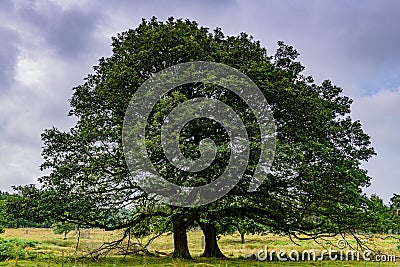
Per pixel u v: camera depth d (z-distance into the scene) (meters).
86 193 17.69
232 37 19.39
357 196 17.62
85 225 18.25
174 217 17.78
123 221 18.55
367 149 19.70
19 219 18.55
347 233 20.09
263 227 21.28
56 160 18.59
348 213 18.36
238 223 21.78
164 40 17.58
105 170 17.64
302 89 18.27
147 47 17.66
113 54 20.16
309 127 17.88
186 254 19.09
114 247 17.95
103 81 19.00
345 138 19.81
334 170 16.72
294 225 18.45
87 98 19.31
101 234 27.84
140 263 16.11
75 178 17.94
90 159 17.84
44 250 22.16
